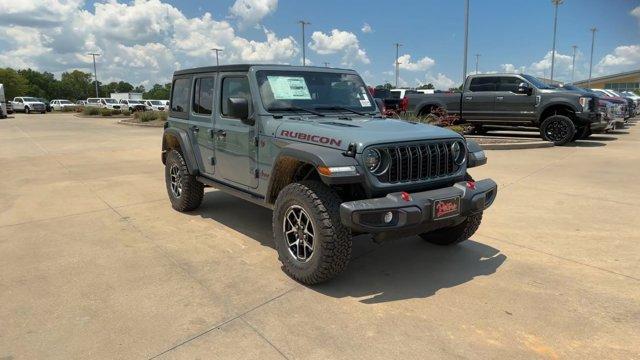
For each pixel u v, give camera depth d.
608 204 6.50
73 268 4.31
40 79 128.38
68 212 6.29
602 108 13.69
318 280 3.82
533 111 13.28
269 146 4.43
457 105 14.50
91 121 30.36
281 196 4.02
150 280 4.04
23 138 17.06
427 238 5.00
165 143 6.58
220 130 5.21
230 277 4.11
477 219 4.51
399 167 3.78
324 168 3.53
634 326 3.25
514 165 9.68
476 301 3.64
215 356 2.92
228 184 5.27
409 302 3.63
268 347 3.02
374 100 5.46
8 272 4.21
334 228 3.63
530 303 3.59
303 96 4.89
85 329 3.24
